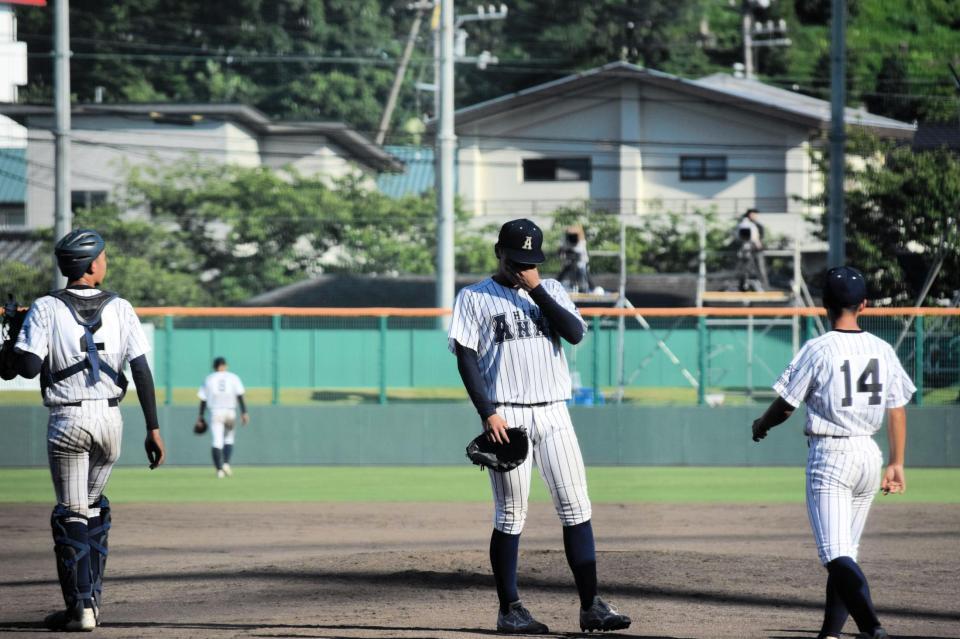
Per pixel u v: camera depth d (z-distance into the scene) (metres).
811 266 145.88
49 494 62.84
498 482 22.92
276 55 194.00
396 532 47.28
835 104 81.00
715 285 129.88
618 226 145.00
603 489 64.19
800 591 29.19
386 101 199.62
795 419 78.19
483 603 27.28
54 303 24.00
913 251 130.00
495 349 22.72
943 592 30.27
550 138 159.75
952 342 78.62
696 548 41.31
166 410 79.25
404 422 79.62
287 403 83.00
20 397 89.44
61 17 84.38
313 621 24.91
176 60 195.62
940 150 134.75
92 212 144.38
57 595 30.52
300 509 54.94
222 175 149.62
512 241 22.22
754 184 154.12
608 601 27.58
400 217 152.00
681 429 78.75
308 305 135.75
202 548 42.50
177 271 143.75
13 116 155.50
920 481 68.69
